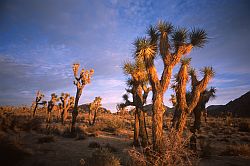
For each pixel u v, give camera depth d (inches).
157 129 299.6
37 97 1195.9
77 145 501.7
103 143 557.0
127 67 480.7
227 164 334.0
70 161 338.0
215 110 3147.1
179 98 353.4
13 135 521.0
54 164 316.2
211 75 361.7
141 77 485.1
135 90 499.5
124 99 557.0
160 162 253.0
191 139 400.8
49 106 1128.8
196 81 400.5
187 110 346.6
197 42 325.1
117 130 923.4
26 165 306.2
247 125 1003.9
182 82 353.1
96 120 1567.4
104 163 276.2
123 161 337.4
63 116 1141.7
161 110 309.0
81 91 720.3
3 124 567.5
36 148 418.0
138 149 446.6
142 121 465.1
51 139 532.1
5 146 321.4
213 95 487.5
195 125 409.7
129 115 2262.6
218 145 565.6
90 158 293.9
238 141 663.1
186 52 325.1
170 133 269.3
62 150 423.8
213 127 1172.5
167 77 321.1
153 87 325.4
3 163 302.4
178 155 250.4
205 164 330.6
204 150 389.1
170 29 343.3
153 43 343.9
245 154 408.5
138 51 339.9
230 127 1135.6
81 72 730.8
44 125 915.4
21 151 343.9
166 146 261.9
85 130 871.1
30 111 1588.3
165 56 327.9
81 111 2778.1
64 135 686.5
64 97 1157.1
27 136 563.2
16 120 627.5
